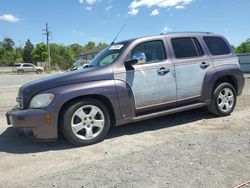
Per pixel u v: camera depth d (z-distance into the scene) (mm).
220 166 4098
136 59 5617
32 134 5219
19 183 3945
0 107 9930
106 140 5609
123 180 3826
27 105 5191
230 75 6984
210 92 6660
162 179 3793
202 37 6816
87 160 4629
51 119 5035
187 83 6305
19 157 4918
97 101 5395
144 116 5844
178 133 5824
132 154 4758
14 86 19406
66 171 4242
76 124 5250
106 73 5480
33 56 91562
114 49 6082
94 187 3689
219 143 5035
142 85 5754
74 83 5250
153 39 6117
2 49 113750
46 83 5203
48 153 5043
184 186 3592
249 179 3695
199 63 6496
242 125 6191
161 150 4844
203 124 6402
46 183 3887
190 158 4422
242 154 4496
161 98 5992
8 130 6680
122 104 5555
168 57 6152
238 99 9602
